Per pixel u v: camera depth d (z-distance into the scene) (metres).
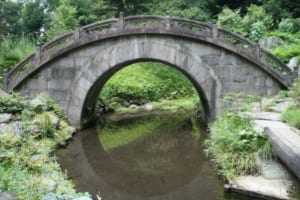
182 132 13.31
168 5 23.88
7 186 4.80
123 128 14.23
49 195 4.84
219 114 11.82
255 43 11.39
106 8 23.45
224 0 22.97
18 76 12.82
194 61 11.86
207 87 11.86
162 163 9.14
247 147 7.40
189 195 6.78
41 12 34.94
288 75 11.34
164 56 11.98
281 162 6.90
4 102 10.45
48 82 12.84
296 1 19.88
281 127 7.57
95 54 12.40
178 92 23.45
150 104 20.73
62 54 12.53
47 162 7.47
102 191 7.11
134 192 7.06
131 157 9.81
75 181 7.72
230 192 6.62
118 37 12.16
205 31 11.59
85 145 11.12
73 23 22.42
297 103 8.91
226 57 11.69
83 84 12.58
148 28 11.77
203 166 8.70
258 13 18.81
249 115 8.88
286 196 5.97
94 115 15.48
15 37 29.70
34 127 9.91
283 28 18.20
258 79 11.59
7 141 7.36
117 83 20.33
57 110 12.28
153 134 13.02
